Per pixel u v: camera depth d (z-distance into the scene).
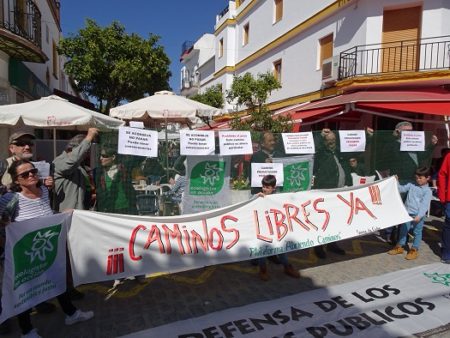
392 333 3.39
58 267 3.22
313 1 14.12
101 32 16.69
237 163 4.66
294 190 5.11
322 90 13.49
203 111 9.70
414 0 10.61
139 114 9.10
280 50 16.91
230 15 23.09
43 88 13.60
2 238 3.03
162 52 18.23
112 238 3.51
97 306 3.92
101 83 17.58
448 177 5.20
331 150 5.31
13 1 9.70
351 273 4.87
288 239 4.46
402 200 5.82
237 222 4.19
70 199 3.96
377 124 11.69
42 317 3.66
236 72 22.56
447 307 3.88
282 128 12.02
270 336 3.33
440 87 10.09
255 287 4.43
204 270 4.98
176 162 4.32
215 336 3.32
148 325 3.51
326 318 3.64
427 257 5.52
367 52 11.30
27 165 3.21
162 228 3.76
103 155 3.95
